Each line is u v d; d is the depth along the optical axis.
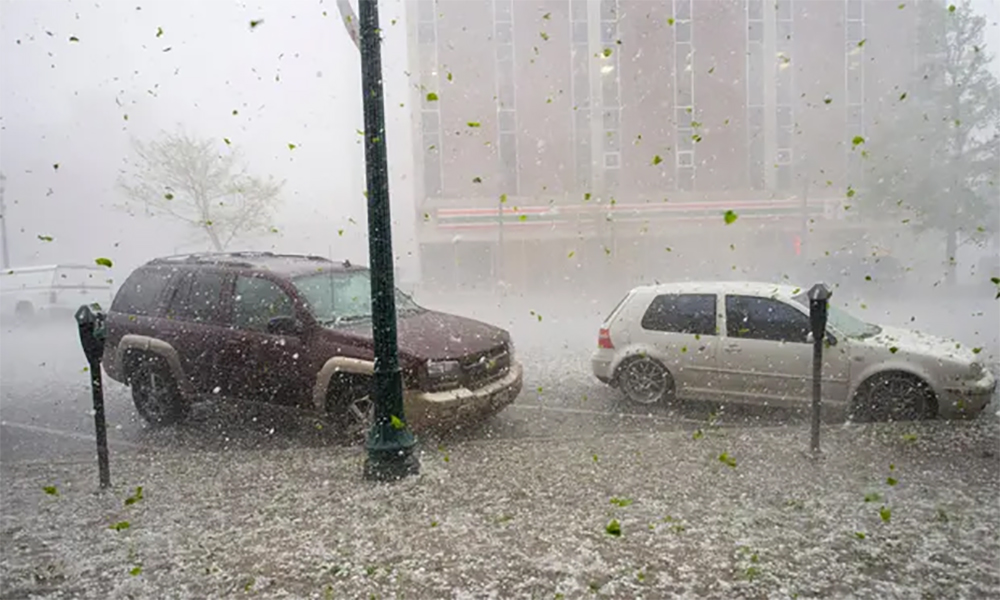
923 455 4.92
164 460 5.46
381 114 4.70
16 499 4.61
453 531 3.83
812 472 4.63
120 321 7.18
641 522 3.87
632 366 7.27
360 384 5.87
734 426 6.23
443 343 5.96
